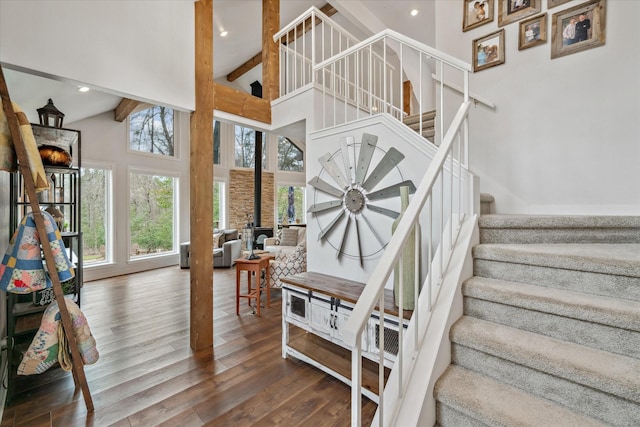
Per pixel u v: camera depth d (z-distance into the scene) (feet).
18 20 5.61
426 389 3.87
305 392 6.41
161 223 20.67
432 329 4.49
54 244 5.57
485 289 4.76
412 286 5.69
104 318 10.67
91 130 16.98
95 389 6.48
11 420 5.56
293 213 30.81
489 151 8.59
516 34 8.09
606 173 6.91
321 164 9.05
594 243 5.82
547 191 7.70
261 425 5.45
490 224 5.90
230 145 25.59
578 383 3.47
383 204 7.54
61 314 5.65
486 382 4.08
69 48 6.23
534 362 3.72
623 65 6.65
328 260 8.88
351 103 10.73
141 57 7.34
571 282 4.59
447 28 9.38
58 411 5.80
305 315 7.56
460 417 3.85
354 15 14.75
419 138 6.86
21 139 5.16
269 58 11.38
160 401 6.10
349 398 6.22
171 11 7.92
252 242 11.60
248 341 8.86
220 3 13.17
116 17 6.91
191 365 7.48
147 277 17.15
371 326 6.22
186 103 8.23
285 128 10.94
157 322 10.30
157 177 20.47
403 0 14.92
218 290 14.40
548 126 7.64
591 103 7.06
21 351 6.85
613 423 3.28
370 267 7.80
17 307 7.07
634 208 6.59
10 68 5.71
